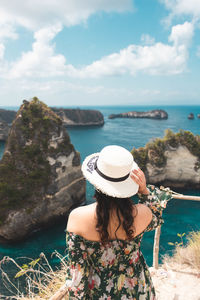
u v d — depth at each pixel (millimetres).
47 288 3074
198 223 29797
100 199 1512
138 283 1687
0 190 29578
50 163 34125
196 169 43656
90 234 1464
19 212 29516
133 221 1517
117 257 1585
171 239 25016
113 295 1583
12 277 18938
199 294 3307
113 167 1476
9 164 32219
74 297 1468
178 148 43594
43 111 36156
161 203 1785
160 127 158250
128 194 1480
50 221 33625
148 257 21172
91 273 1613
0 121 115062
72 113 181250
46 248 26594
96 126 178875
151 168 43094
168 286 3529
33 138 34031
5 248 26859
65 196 36125
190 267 3926
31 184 31750
